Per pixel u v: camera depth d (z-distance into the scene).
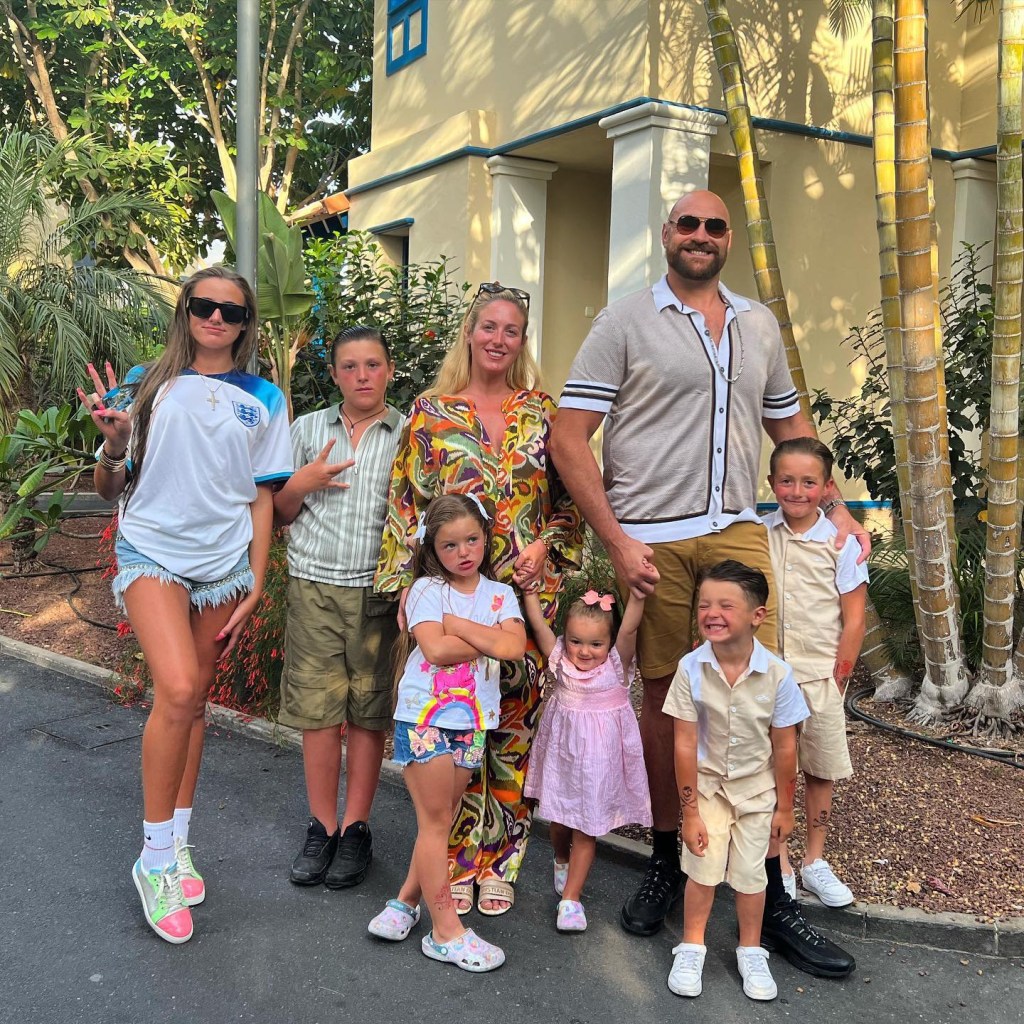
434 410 3.17
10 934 3.04
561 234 9.71
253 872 3.50
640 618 3.13
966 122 8.53
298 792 4.26
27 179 8.50
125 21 15.59
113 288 8.48
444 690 2.88
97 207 9.19
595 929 3.18
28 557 8.13
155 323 8.71
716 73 7.33
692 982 2.81
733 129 5.16
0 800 4.08
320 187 18.36
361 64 16.69
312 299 6.05
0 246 8.27
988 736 4.63
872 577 5.45
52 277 8.41
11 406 7.96
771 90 7.61
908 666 5.25
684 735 2.88
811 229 7.98
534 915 3.27
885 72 4.64
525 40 8.58
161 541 2.99
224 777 4.41
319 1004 2.72
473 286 9.19
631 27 7.19
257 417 3.15
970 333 5.64
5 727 5.01
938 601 4.67
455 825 3.24
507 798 3.25
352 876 3.40
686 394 3.07
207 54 16.14
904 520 4.86
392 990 2.80
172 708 2.90
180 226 15.38
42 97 15.71
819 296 8.08
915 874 3.41
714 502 3.11
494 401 3.22
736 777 2.88
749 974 2.84
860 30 8.04
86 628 6.73
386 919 3.04
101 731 4.98
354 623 3.38
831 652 3.29
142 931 3.07
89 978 2.81
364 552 3.38
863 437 5.98
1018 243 4.24
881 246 4.77
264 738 4.90
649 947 3.08
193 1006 2.69
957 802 3.96
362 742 3.44
